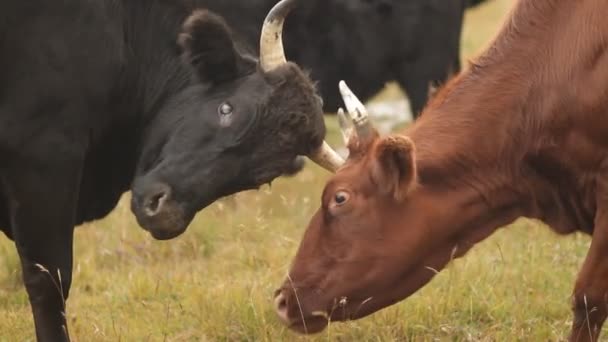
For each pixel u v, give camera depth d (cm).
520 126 1102
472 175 1091
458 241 1097
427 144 1090
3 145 1146
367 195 1057
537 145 1102
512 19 1133
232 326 1298
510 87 1108
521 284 1386
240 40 1266
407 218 1061
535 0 1123
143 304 1385
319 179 2045
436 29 1892
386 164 1041
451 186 1086
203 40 1192
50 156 1155
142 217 1177
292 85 1183
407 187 1044
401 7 1856
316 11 1783
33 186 1155
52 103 1152
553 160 1102
